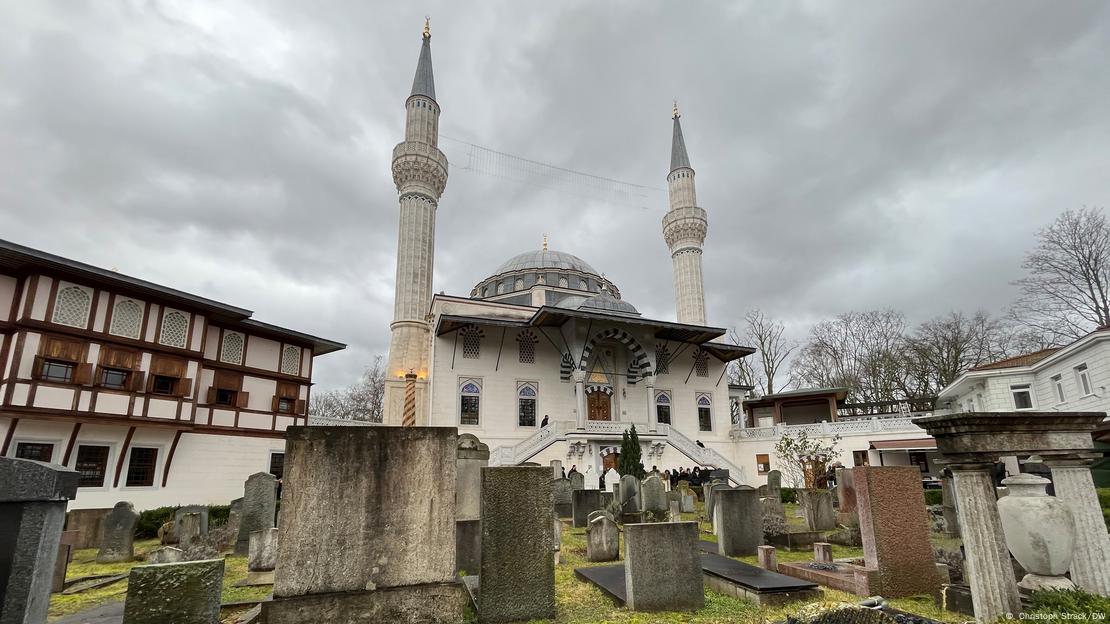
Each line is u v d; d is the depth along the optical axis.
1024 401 24.89
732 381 55.19
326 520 5.70
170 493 20.25
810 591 7.00
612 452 31.50
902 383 45.22
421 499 6.04
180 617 4.87
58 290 17.62
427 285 40.16
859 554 10.51
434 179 42.78
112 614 7.33
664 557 6.78
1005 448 5.61
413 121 44.25
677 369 38.16
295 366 26.47
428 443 6.21
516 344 34.53
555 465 22.80
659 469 31.48
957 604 6.45
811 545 11.40
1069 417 5.79
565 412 34.31
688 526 6.95
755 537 10.41
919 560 7.35
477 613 6.23
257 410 24.20
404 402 36.66
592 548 10.08
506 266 54.75
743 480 32.84
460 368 32.91
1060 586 5.39
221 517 18.61
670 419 36.94
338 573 5.61
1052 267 29.11
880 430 31.47
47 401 16.80
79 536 13.70
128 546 11.80
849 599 6.92
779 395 38.53
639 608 6.55
